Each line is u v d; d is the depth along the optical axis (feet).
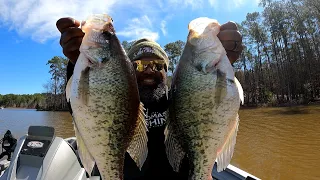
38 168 1.36
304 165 4.49
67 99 1.18
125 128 1.12
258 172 4.27
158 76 1.60
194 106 1.16
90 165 1.11
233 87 1.18
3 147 2.01
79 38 1.18
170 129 1.22
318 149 5.42
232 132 1.18
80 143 1.11
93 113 1.10
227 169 2.05
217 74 1.17
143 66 1.60
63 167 1.43
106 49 1.14
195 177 1.16
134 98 1.14
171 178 1.39
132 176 1.41
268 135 7.10
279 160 4.81
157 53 1.68
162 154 1.43
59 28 1.17
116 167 1.11
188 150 1.17
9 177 1.32
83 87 1.10
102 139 1.10
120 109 1.11
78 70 1.11
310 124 8.57
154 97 1.55
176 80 1.22
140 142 1.15
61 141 1.49
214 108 1.15
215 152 1.16
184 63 1.21
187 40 1.26
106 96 1.10
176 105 1.19
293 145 5.85
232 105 1.17
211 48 1.19
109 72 1.12
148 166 1.42
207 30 1.22
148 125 1.48
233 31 1.22
